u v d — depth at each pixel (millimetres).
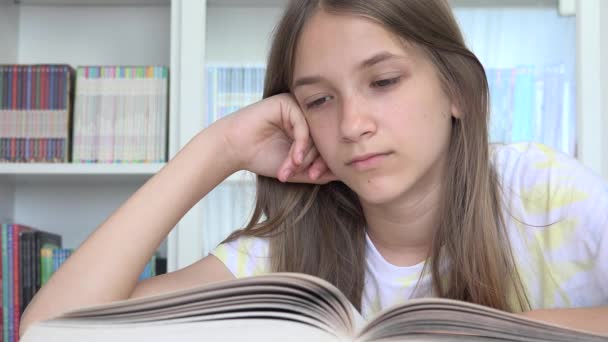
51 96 1737
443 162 933
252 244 1024
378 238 1007
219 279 985
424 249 991
